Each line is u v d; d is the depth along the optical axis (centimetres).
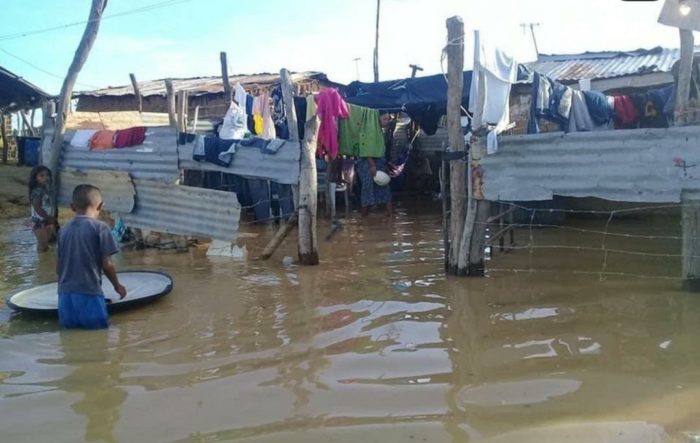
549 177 656
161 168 970
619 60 1494
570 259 807
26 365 473
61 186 1112
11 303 607
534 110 732
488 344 493
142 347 509
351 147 952
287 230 879
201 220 923
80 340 531
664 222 1118
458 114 711
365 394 401
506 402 383
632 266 746
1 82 1919
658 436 334
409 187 1862
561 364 445
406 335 522
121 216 1032
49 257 960
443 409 375
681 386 398
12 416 382
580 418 358
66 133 1109
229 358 477
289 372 445
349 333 531
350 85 1195
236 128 1134
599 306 586
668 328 514
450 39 699
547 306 592
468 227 716
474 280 710
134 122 1473
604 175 626
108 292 680
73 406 396
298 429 355
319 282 730
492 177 689
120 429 362
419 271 773
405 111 1342
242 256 910
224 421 369
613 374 422
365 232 1139
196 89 1811
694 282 616
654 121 878
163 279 703
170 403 397
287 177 847
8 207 1515
